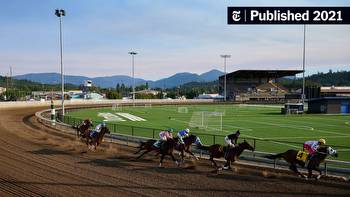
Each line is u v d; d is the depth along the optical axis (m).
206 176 16.45
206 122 45.56
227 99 122.31
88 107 77.88
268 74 125.06
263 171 17.25
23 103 75.75
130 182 15.34
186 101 110.12
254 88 125.69
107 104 88.88
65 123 37.78
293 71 119.69
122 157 21.09
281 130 38.03
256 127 41.03
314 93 105.19
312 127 41.09
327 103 62.00
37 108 69.25
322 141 15.89
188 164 19.08
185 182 15.36
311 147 15.69
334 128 40.03
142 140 24.72
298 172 16.06
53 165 18.62
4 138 28.56
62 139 28.23
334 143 29.00
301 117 55.31
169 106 88.56
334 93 102.62
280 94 119.00
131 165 18.86
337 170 16.16
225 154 17.33
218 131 37.00
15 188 14.38
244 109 76.31
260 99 117.31
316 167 15.61
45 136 29.53
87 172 17.14
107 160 20.14
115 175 16.56
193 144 21.48
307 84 189.00
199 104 98.06
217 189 14.27
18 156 21.00
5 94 125.31
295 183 15.14
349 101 62.62
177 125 42.38
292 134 34.72
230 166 17.98
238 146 17.14
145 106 86.81
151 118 52.00
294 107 61.88
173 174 16.84
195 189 14.27
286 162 17.86
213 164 19.08
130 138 25.89
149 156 21.48
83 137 24.69
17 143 26.05
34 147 24.33
